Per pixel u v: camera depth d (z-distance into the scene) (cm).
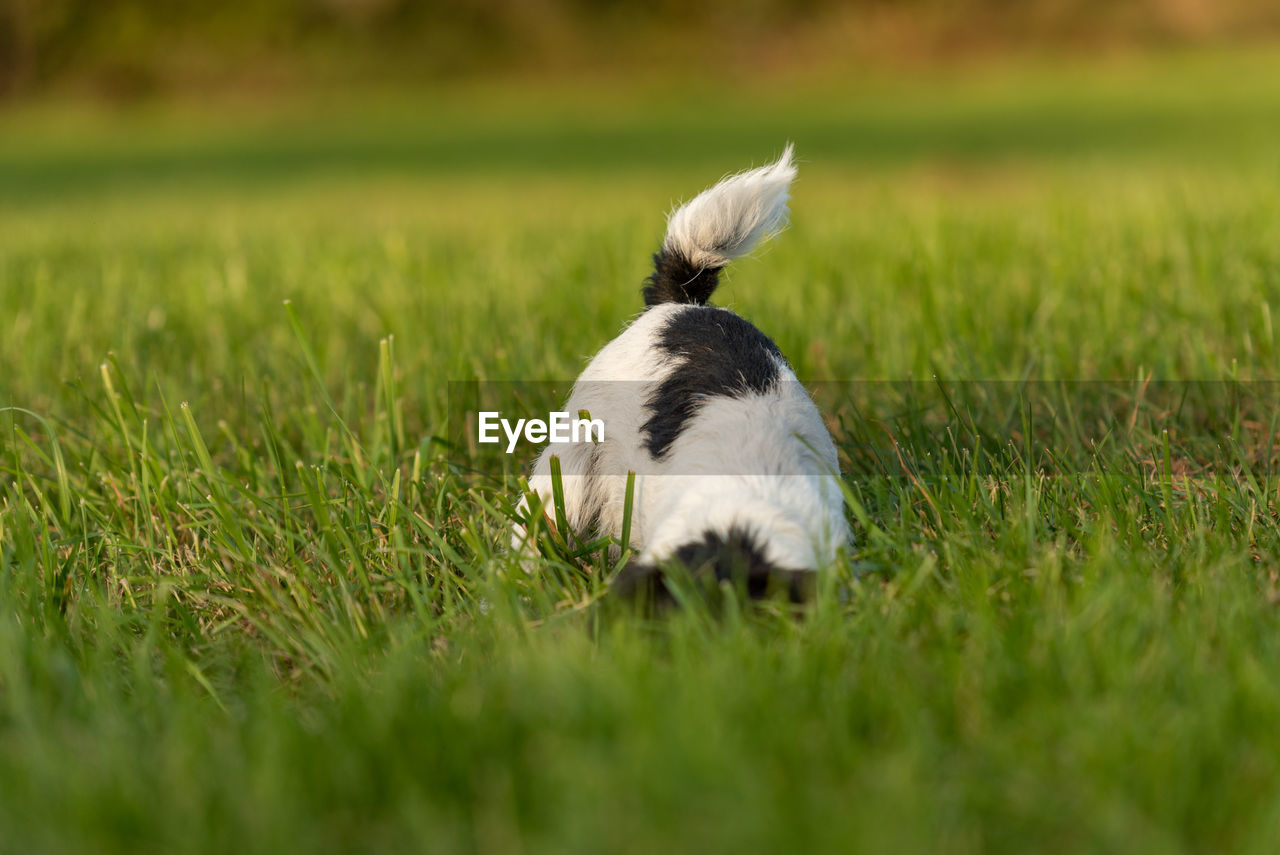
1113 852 461
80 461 955
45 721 570
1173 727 518
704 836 460
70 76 8269
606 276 1647
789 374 780
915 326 1277
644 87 8181
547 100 7906
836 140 5222
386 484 820
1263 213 1777
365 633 675
